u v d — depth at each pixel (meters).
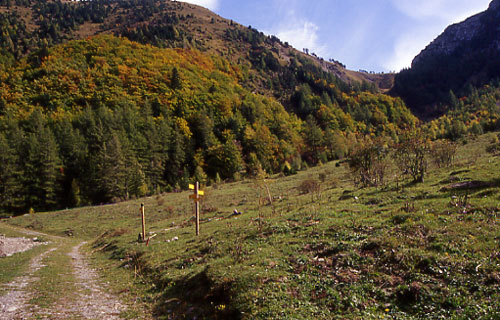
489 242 9.49
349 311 7.52
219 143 112.88
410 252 9.69
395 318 7.08
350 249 10.99
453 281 8.00
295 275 9.71
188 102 128.62
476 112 160.38
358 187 30.45
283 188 47.91
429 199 16.69
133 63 142.75
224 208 35.56
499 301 6.78
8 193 67.25
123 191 73.94
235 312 8.32
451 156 33.31
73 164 80.81
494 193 14.93
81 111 101.50
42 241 31.27
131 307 10.31
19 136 76.31
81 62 132.88
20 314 9.12
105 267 17.77
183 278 11.81
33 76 120.50
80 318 9.06
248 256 12.22
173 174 97.50
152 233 25.67
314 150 120.56
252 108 141.38
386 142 36.91
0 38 175.25
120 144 81.25
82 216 47.09
